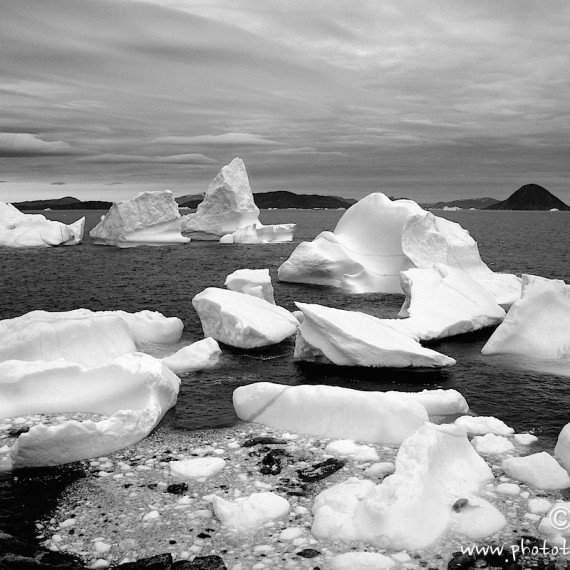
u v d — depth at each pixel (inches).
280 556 255.8
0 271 1263.5
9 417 412.2
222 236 2170.3
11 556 253.3
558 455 342.3
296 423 394.0
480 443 366.9
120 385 419.8
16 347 495.8
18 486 321.7
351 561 245.3
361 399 381.7
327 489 304.3
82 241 2122.3
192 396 468.1
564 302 610.2
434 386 498.9
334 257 1052.5
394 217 1037.2
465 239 1043.3
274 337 611.2
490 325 710.5
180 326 641.6
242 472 334.3
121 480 327.3
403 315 781.3
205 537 270.7
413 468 292.4
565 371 537.6
